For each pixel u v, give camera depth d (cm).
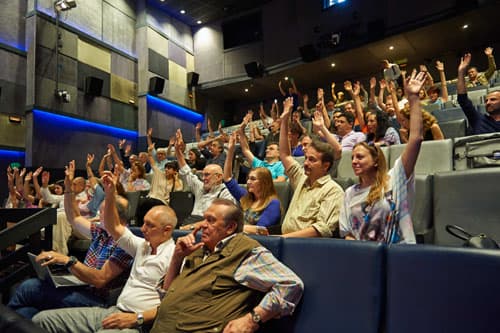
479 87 380
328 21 749
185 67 946
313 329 92
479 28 644
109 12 792
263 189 170
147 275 128
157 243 133
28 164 625
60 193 371
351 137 248
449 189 150
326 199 148
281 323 97
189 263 112
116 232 144
